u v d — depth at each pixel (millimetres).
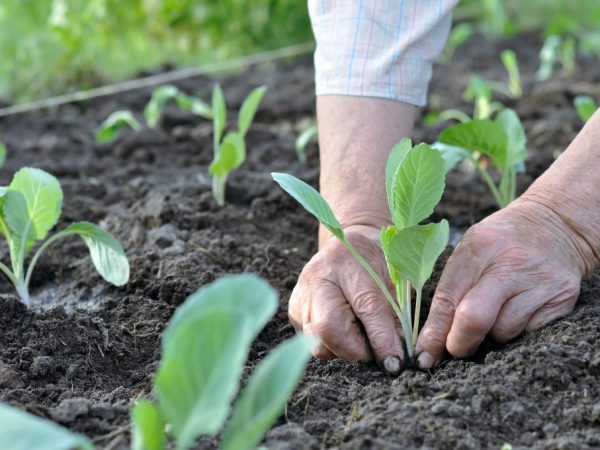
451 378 2277
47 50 5938
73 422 2072
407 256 2271
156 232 3441
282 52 6824
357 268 2422
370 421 2039
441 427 2004
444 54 7125
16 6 6668
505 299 2330
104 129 4582
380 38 2684
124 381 2506
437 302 2369
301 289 2475
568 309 2400
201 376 1509
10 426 1533
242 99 5871
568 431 2045
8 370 2389
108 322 2842
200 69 5871
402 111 2705
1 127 5391
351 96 2691
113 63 6461
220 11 7301
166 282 3000
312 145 4746
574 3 8820
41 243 3527
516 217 2449
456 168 4359
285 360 1528
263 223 3705
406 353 2387
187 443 1510
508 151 3393
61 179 4453
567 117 5039
